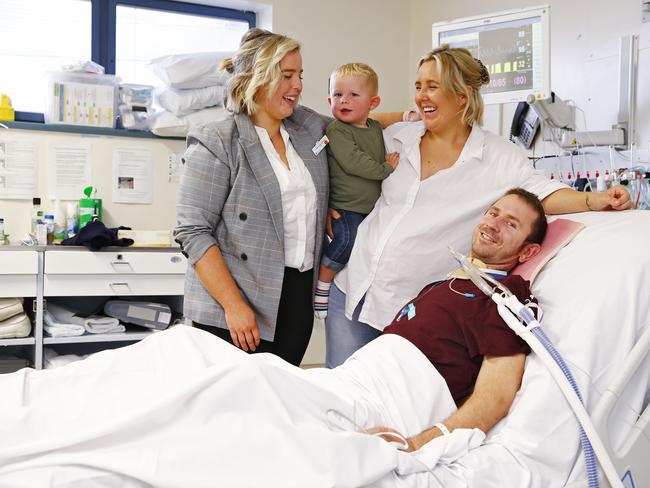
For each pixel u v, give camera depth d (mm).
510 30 2754
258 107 1865
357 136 2100
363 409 1337
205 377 1124
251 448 1079
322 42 3945
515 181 1962
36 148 3348
